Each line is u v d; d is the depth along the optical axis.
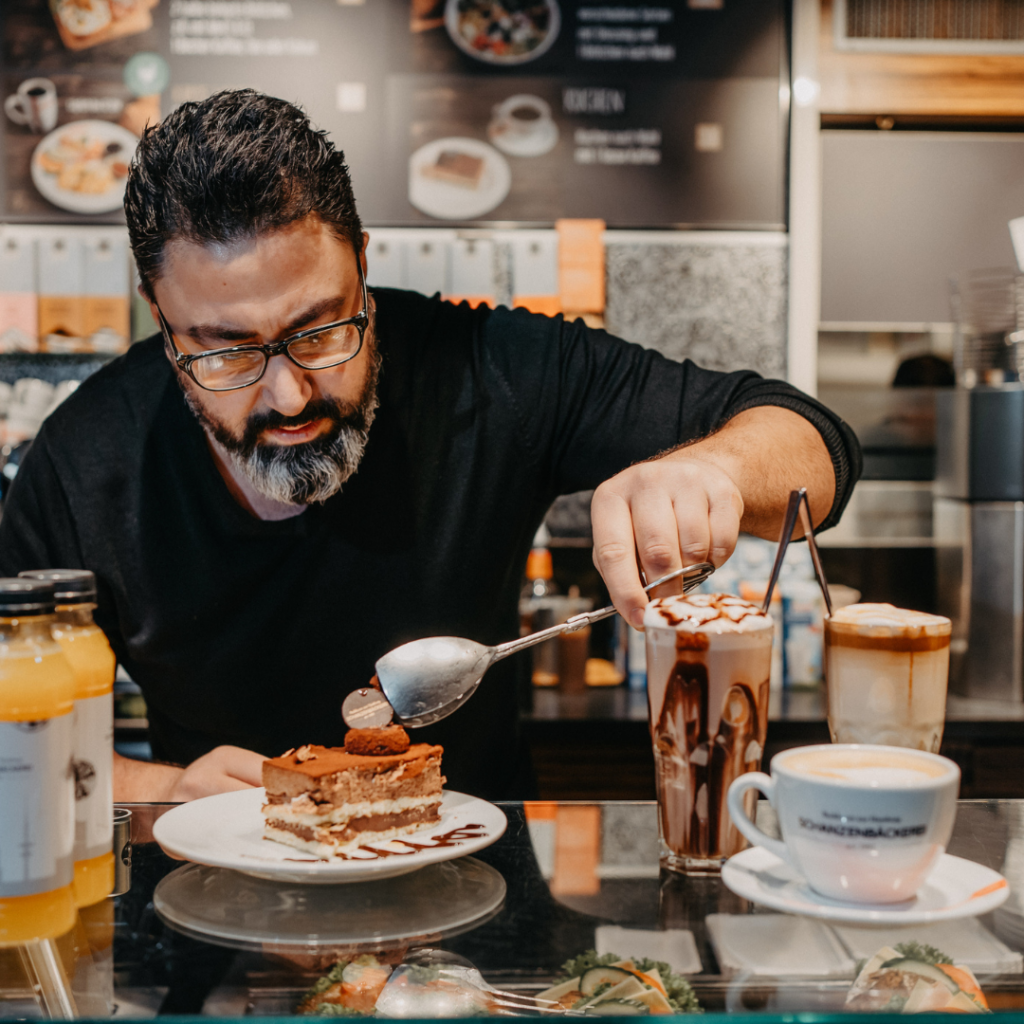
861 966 0.57
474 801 0.91
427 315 1.41
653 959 0.58
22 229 2.58
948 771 0.62
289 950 0.60
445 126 2.62
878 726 0.78
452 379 1.37
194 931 0.63
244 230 0.96
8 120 2.57
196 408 1.14
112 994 0.54
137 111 2.58
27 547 1.34
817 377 2.75
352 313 1.08
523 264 2.61
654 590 0.84
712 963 0.57
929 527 2.78
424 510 1.34
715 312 2.68
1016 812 0.84
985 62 2.65
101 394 1.37
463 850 0.72
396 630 1.34
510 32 2.61
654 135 2.64
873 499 2.77
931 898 0.63
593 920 0.64
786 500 1.07
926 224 2.72
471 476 1.35
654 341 2.68
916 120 2.70
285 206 0.97
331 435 1.12
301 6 2.59
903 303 2.73
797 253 2.65
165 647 1.32
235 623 1.31
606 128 2.63
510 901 0.67
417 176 2.62
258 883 0.72
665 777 0.73
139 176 1.00
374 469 1.32
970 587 2.39
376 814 0.78
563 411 1.38
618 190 2.64
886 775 0.62
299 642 1.33
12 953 0.60
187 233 0.97
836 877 0.61
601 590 2.73
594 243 2.62
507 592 1.43
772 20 2.62
